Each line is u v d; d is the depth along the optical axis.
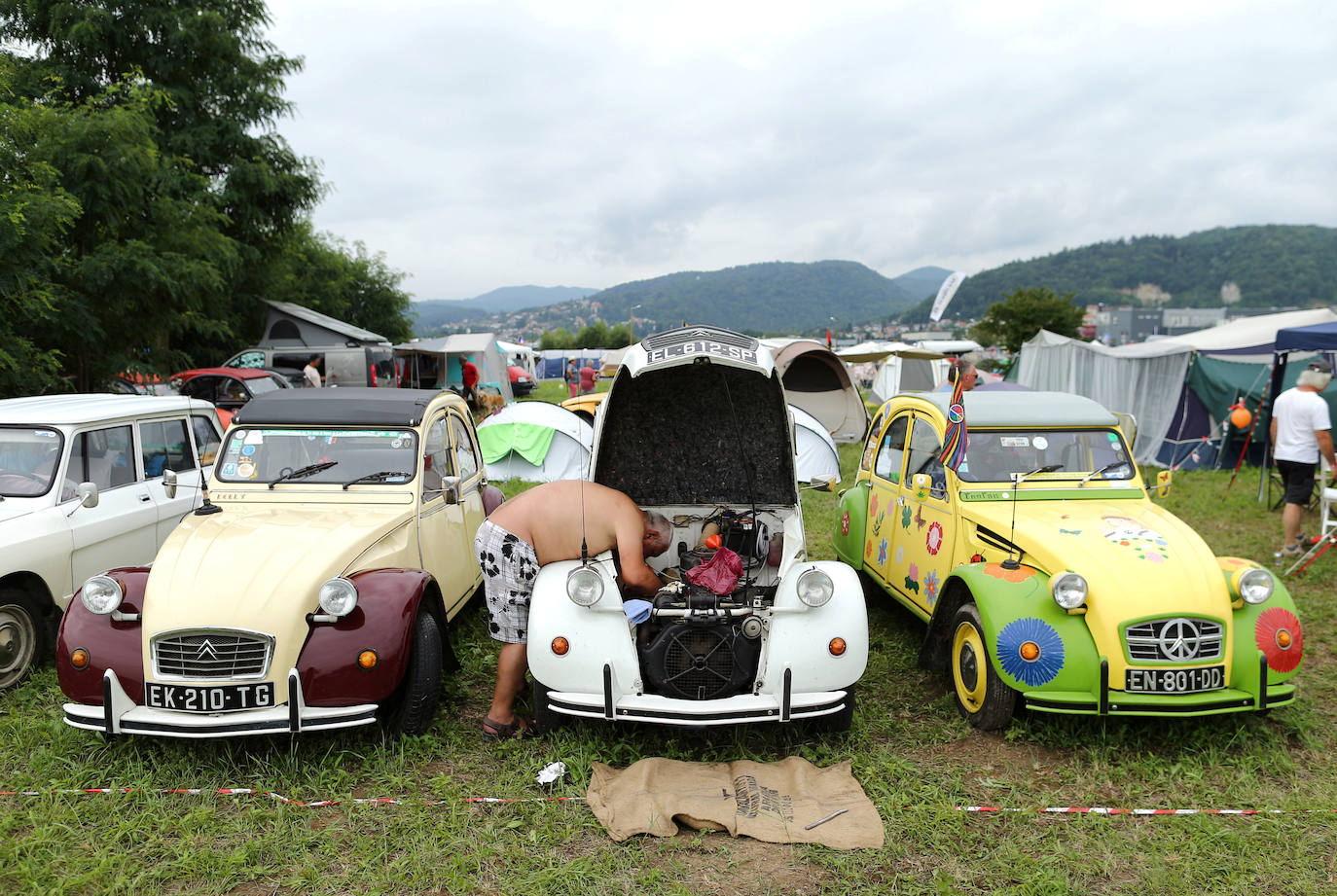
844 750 4.30
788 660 4.09
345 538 4.57
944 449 5.41
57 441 5.51
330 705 3.92
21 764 4.11
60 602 5.29
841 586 4.36
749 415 5.42
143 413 6.21
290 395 5.70
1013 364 22.00
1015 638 4.29
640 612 4.16
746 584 4.54
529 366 42.03
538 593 4.29
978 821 3.66
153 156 15.48
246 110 23.45
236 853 3.31
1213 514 10.26
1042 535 4.69
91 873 3.19
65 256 12.97
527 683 5.16
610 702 4.00
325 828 3.58
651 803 3.68
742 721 3.99
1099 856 3.40
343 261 33.78
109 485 5.85
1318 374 7.84
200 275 15.87
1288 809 3.71
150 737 4.23
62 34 19.91
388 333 35.84
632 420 5.49
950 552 5.35
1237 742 4.36
